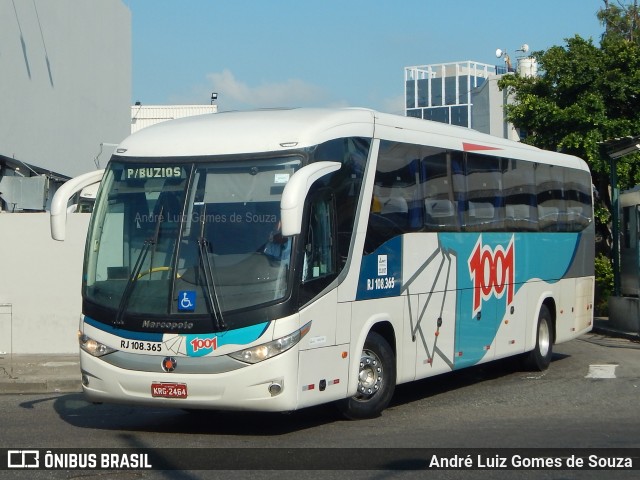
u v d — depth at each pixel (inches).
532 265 616.1
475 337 537.3
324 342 397.7
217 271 379.9
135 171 407.2
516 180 596.7
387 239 449.4
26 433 414.9
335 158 410.9
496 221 564.7
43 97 916.0
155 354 381.7
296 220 361.1
